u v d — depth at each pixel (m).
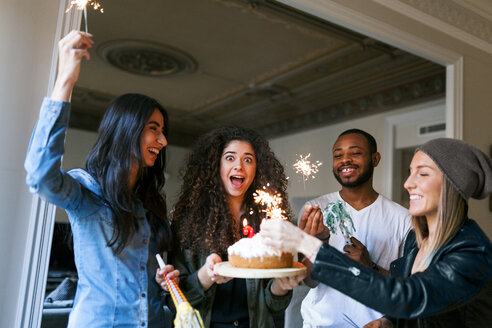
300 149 6.92
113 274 1.27
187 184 1.63
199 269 1.42
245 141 1.63
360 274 1.06
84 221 1.28
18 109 1.63
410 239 1.39
